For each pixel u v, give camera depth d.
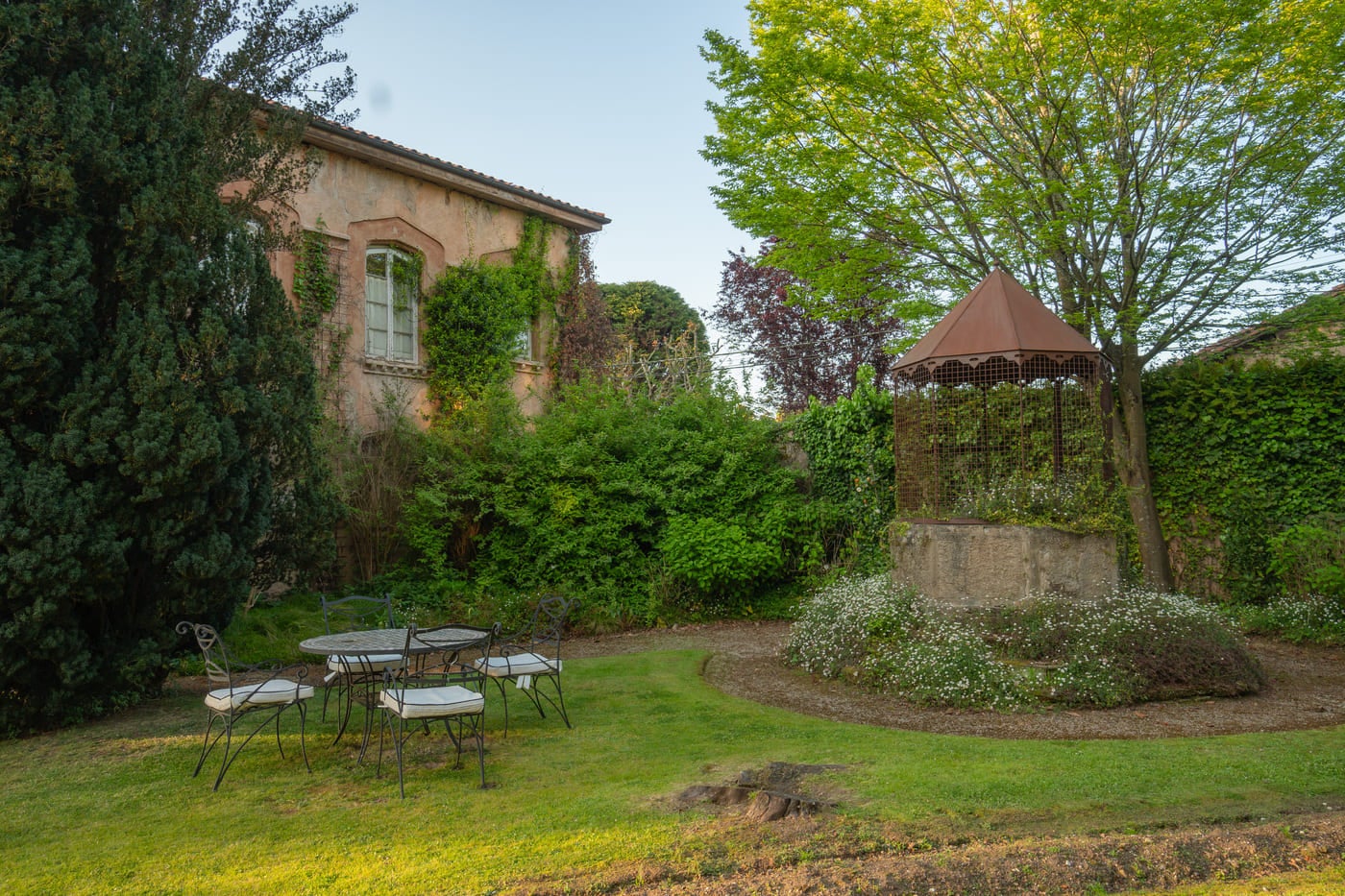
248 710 5.27
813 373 23.30
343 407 12.91
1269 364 10.60
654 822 4.19
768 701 7.21
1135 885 3.42
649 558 12.08
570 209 16.70
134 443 6.12
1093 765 4.93
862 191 10.16
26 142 5.89
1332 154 9.65
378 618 10.39
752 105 10.12
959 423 9.30
